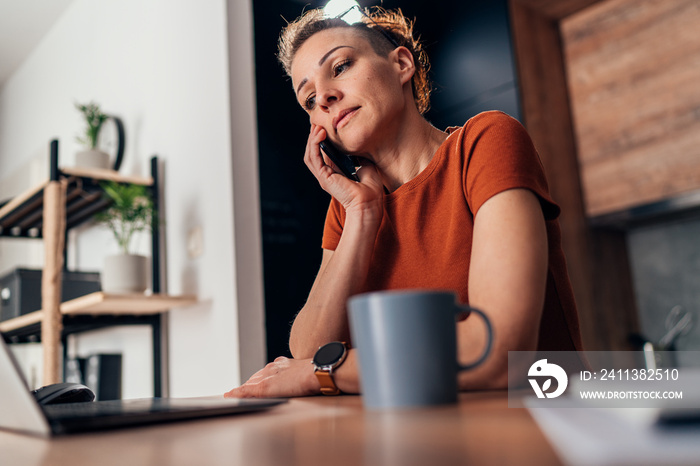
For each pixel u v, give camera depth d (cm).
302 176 255
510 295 64
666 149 232
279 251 242
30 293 246
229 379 199
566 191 252
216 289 209
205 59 222
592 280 249
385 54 106
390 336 44
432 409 43
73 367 268
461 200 91
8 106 404
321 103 104
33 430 42
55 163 217
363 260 96
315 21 106
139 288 214
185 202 228
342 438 34
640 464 19
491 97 258
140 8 264
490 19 261
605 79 253
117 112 278
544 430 31
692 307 246
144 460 30
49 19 338
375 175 103
